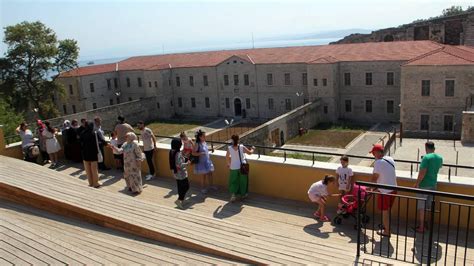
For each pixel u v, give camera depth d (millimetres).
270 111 59969
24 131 15727
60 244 8000
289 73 56531
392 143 36562
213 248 7871
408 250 7961
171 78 68188
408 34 60656
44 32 60625
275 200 11031
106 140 15148
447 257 7602
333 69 51281
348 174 9500
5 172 12430
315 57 54906
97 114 58688
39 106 61438
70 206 10031
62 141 16297
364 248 7652
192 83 66250
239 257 7520
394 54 49906
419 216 9125
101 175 14172
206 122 61812
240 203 11023
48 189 10945
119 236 8938
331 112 52719
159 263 7434
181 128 58750
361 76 51438
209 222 9188
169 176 13570
